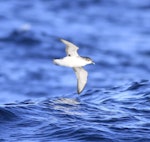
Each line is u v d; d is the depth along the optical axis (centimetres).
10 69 3344
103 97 1964
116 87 2103
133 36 4447
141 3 5706
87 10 5381
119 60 3697
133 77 3266
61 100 1825
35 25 4597
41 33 4178
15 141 1450
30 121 1573
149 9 5522
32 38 3975
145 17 5188
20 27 4378
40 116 1619
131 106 1809
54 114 1645
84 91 2066
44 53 3703
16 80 3119
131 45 4144
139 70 3475
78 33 4478
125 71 3434
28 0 5572
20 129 1524
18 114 1611
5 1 5491
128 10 5444
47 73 3275
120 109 1759
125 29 4700
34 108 1678
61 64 1512
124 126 1562
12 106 1664
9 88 2966
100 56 3794
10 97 2773
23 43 3881
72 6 5475
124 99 1902
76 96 2014
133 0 5791
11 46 3819
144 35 4497
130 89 2053
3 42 3894
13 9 5191
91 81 3125
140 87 2059
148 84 2086
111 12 5344
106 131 1512
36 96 2831
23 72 3288
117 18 5128
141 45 4147
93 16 5166
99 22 4950
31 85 3036
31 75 3231
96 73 3338
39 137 1475
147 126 1573
